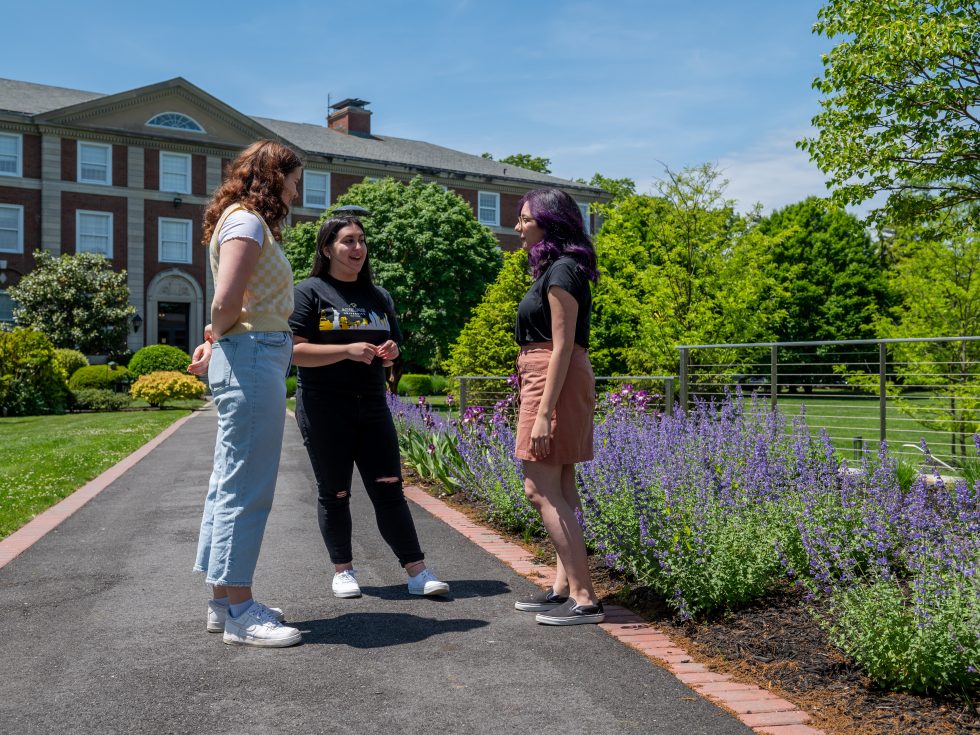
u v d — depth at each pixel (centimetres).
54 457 1014
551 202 359
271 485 326
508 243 4828
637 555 382
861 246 4138
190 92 3884
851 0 1055
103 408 2462
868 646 276
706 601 349
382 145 4778
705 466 460
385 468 399
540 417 348
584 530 423
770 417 558
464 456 708
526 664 297
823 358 4047
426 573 396
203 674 288
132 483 809
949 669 264
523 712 255
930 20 986
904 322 1276
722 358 1387
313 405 390
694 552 351
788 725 246
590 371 367
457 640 325
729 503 399
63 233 3659
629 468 419
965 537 329
